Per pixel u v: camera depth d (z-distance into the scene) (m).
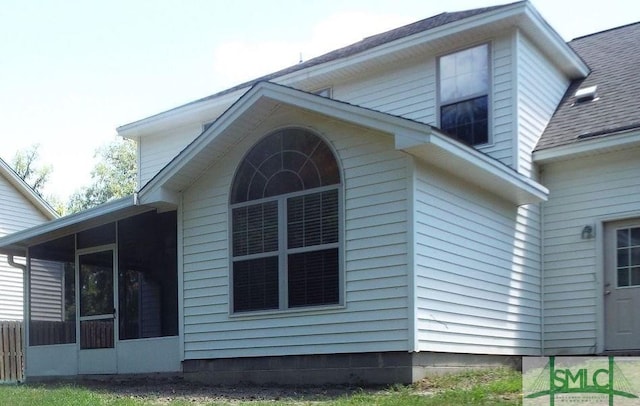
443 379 8.57
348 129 9.52
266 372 9.89
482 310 10.11
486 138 11.95
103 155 46.84
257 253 10.25
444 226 9.39
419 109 12.82
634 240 11.53
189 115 16.66
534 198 11.06
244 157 10.59
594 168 11.94
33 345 13.27
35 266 13.80
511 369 9.85
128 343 11.77
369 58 13.23
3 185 21.78
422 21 14.91
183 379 10.86
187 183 11.16
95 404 7.86
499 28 11.96
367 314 8.98
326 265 9.51
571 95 13.62
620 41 15.16
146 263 11.87
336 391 8.45
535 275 11.98
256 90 9.99
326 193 9.66
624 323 11.43
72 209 47.25
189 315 10.91
